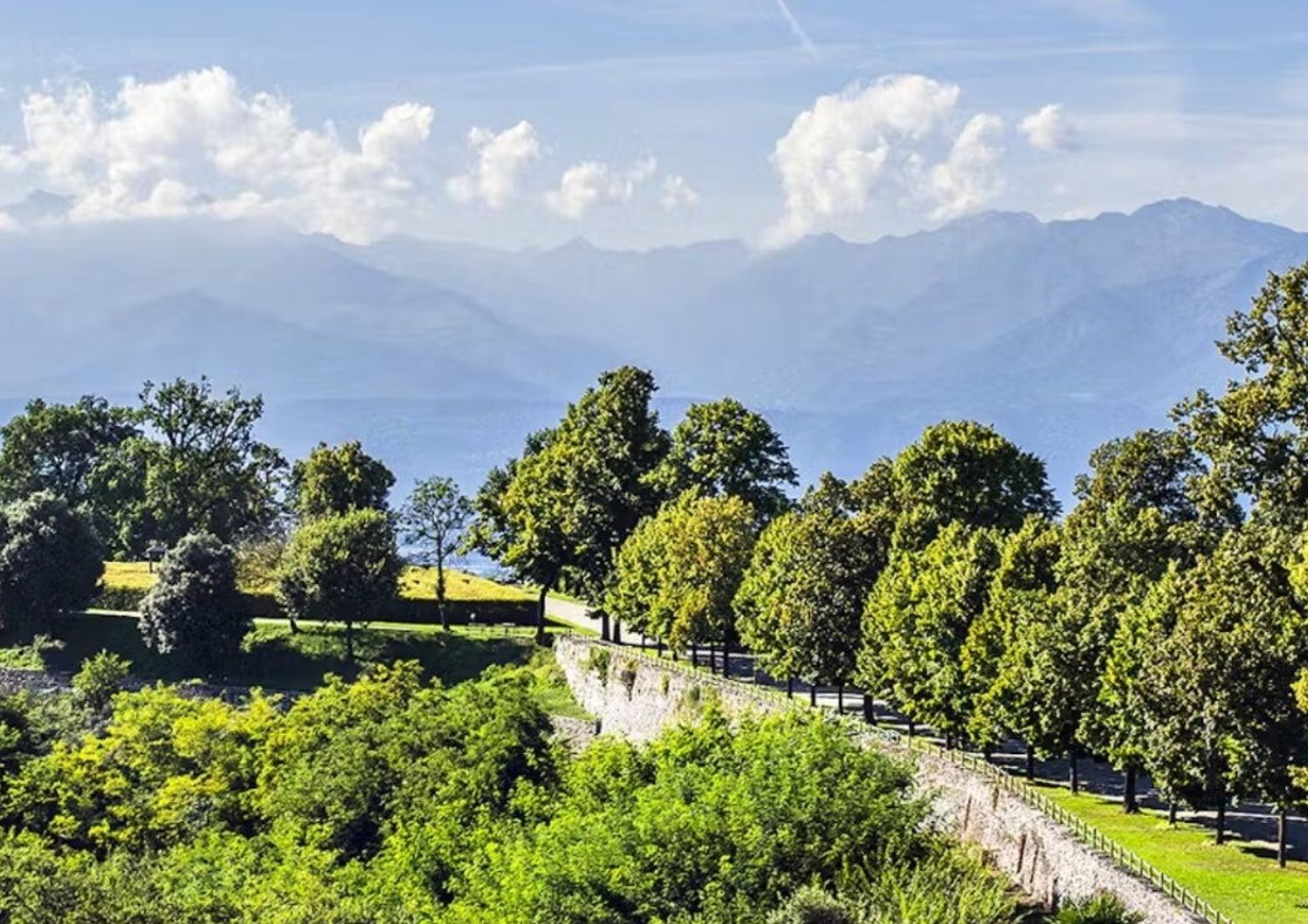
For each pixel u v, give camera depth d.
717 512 111.31
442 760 80.69
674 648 112.94
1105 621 69.44
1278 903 52.66
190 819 82.56
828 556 92.12
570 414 148.75
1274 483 69.12
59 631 154.75
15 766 88.38
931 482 101.50
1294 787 58.25
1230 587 61.81
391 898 63.72
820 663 90.69
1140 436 98.25
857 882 51.84
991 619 75.56
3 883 53.44
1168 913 46.84
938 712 78.31
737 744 65.25
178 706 91.88
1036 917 53.91
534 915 55.03
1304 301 69.12
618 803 65.31
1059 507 105.44
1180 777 61.62
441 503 151.88
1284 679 58.72
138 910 53.72
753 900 52.47
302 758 85.06
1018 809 60.19
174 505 189.50
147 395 194.62
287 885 59.75
